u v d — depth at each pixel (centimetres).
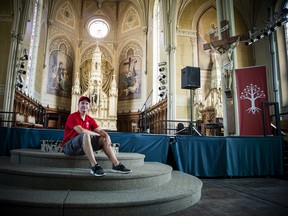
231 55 863
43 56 1870
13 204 230
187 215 270
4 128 541
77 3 2236
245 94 764
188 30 1407
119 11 2344
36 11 1670
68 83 2078
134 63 2119
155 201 254
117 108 2139
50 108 1864
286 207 310
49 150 429
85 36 2261
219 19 916
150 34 1952
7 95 1168
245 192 407
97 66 2008
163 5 1437
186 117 1277
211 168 572
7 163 379
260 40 1307
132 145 569
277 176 614
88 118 360
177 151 574
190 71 688
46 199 238
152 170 360
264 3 1306
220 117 1097
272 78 1195
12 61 1212
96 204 231
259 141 608
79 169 327
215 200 344
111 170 325
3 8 1259
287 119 1070
